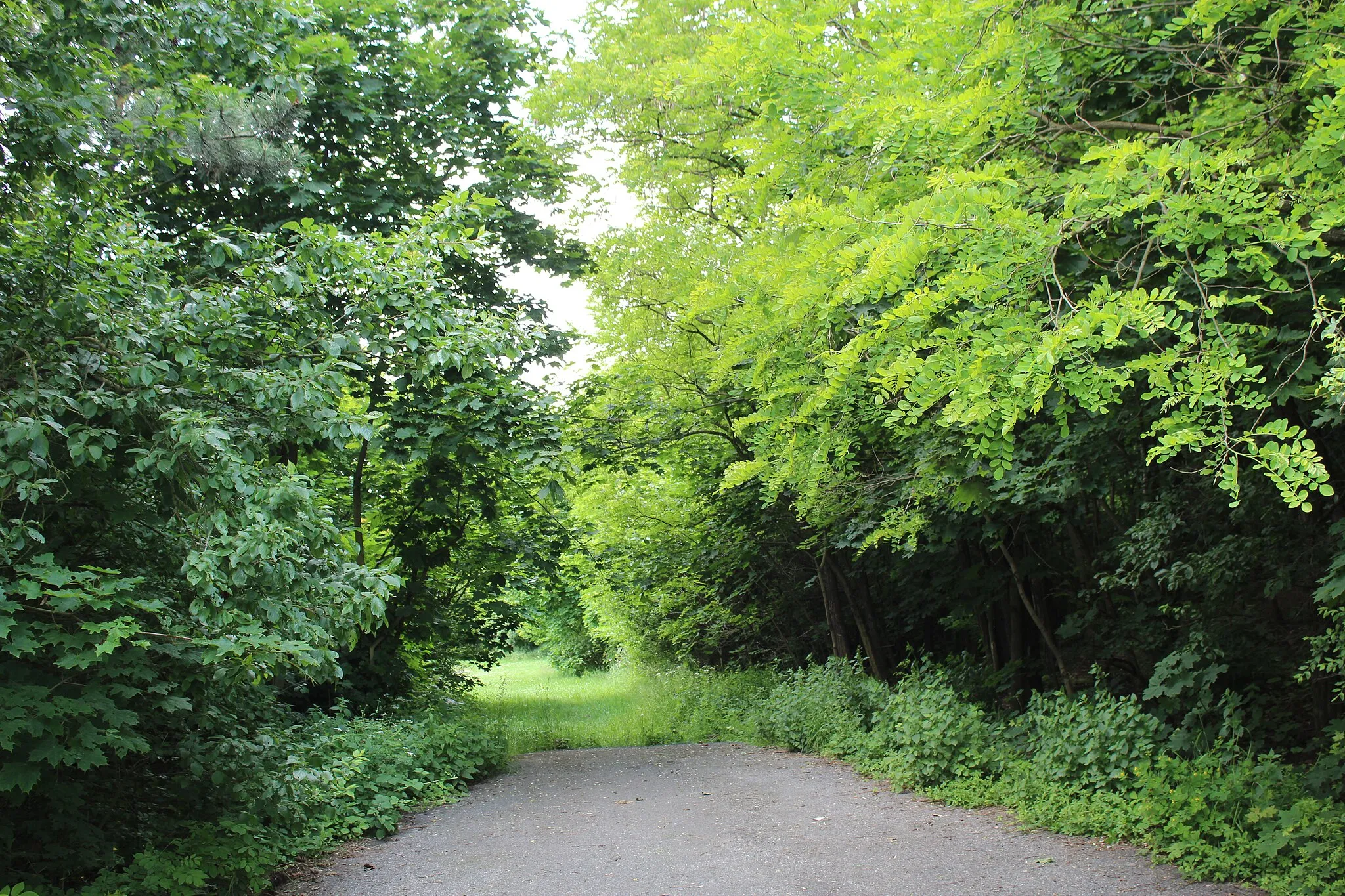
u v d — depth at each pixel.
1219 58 5.23
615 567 17.84
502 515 13.50
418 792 9.05
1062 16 5.31
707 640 19.20
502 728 13.79
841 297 4.41
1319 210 3.84
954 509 9.20
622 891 5.80
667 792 9.47
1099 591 9.37
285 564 5.26
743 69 6.56
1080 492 8.26
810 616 17.30
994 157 5.46
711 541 16.12
